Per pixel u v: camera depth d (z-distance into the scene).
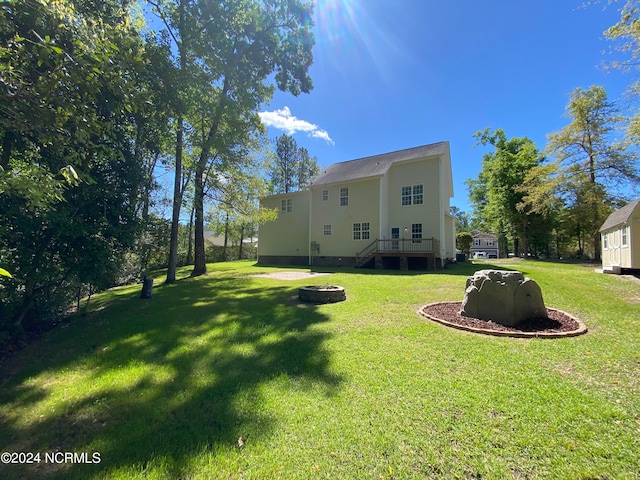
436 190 15.48
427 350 3.71
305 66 14.52
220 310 6.45
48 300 5.89
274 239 22.36
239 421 2.38
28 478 1.89
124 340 4.71
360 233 17.41
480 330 4.33
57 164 5.11
